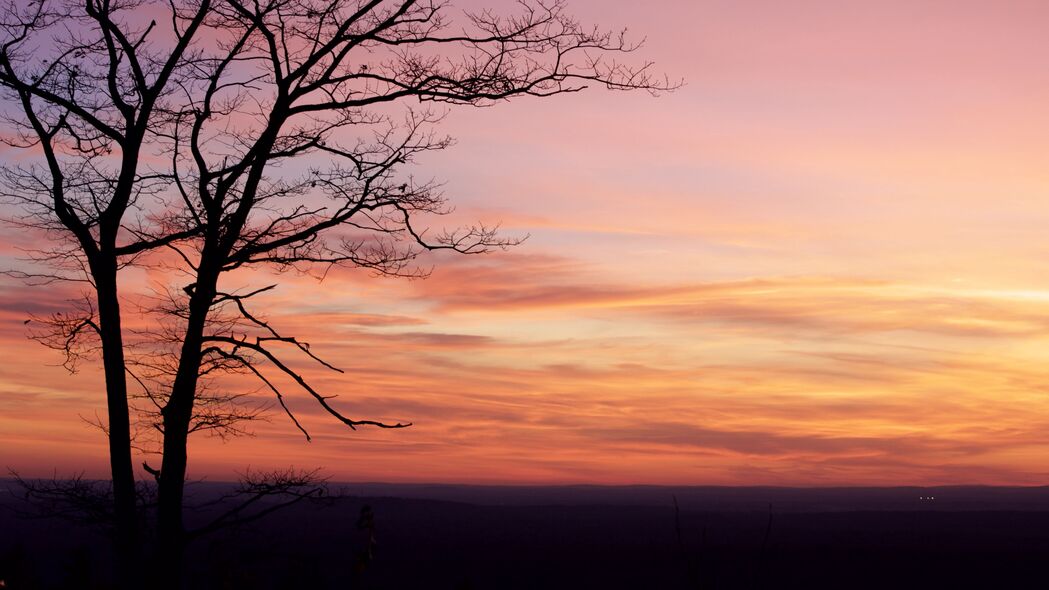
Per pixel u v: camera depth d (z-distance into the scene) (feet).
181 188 42.86
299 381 42.96
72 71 42.11
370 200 43.09
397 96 43.19
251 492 39.75
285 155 43.11
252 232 42.96
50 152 42.06
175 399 41.75
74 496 39.99
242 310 43.52
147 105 42.45
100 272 42.32
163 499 40.75
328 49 42.37
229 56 42.96
